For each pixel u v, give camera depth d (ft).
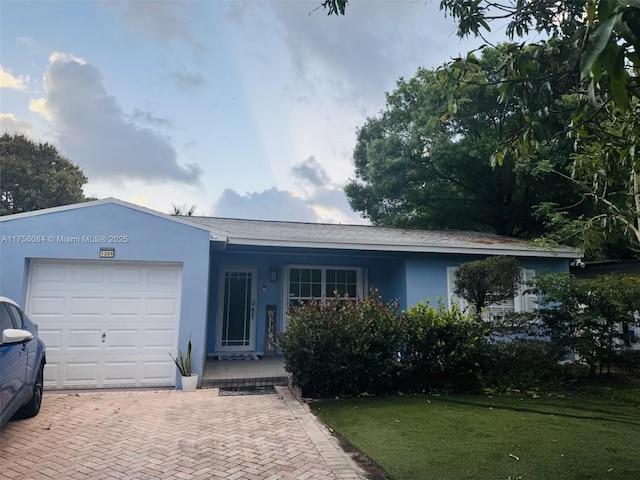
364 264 39.86
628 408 21.30
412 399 22.89
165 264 26.94
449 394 24.34
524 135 12.29
